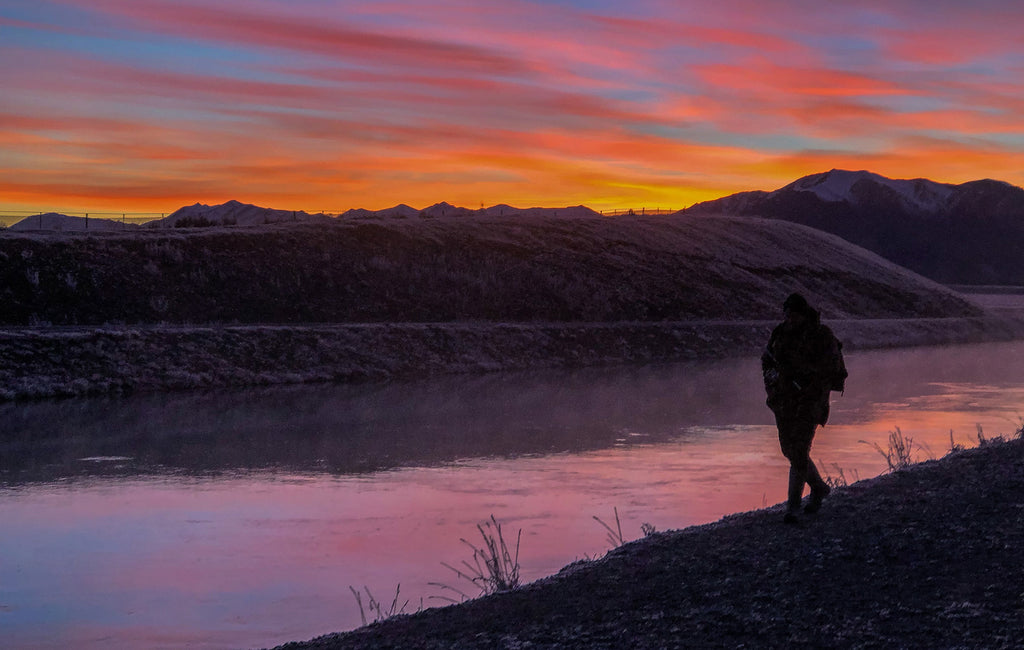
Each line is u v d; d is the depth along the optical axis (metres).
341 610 9.03
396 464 17.98
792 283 87.88
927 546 6.88
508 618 6.30
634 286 74.62
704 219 104.31
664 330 56.31
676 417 25.16
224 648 8.00
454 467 17.62
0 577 10.48
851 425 22.59
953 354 54.47
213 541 12.09
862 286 93.06
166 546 11.81
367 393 32.69
